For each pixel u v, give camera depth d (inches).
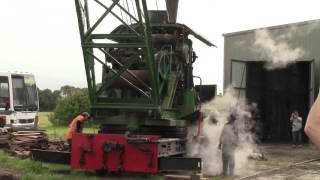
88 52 510.9
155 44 551.8
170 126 535.5
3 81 973.8
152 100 511.5
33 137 713.6
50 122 1905.8
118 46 499.2
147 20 485.4
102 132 540.4
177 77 554.3
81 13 501.7
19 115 989.8
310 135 110.1
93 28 503.5
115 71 509.7
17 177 413.1
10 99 975.0
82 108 1831.9
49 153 540.1
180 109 569.9
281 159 751.1
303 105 1122.7
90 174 519.8
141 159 489.4
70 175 500.7
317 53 980.6
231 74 1009.5
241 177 538.0
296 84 1116.5
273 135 1131.3
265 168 632.4
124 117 530.6
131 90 528.1
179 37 561.0
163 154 502.9
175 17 579.5
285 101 1139.3
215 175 545.6
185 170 483.8
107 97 529.7
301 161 725.9
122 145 493.4
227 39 1077.8
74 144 511.2
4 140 728.3
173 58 554.6
